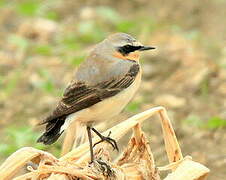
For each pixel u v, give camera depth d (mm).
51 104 15875
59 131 9312
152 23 20141
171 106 15539
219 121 14023
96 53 10477
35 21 20422
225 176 12305
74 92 9914
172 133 9883
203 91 16047
